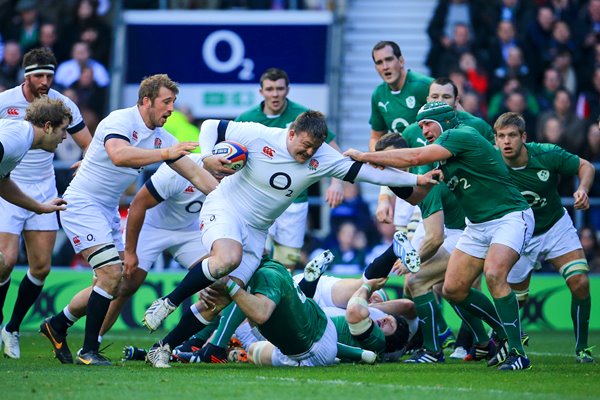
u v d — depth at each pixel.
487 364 29.19
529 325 49.22
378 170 26.80
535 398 20.91
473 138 27.36
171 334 27.42
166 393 21.08
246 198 27.33
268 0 66.38
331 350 28.50
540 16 61.47
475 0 63.53
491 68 60.69
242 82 64.62
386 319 30.39
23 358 30.80
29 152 31.31
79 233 28.38
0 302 32.47
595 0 63.06
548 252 32.41
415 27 67.44
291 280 27.42
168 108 28.09
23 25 63.22
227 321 29.44
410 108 37.56
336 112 63.59
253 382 23.23
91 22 63.47
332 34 64.25
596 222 54.09
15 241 31.05
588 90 61.38
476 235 28.36
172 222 31.61
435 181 26.70
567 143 56.44
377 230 54.28
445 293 29.36
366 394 21.05
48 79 31.58
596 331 48.56
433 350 30.72
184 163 27.73
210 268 26.08
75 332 47.09
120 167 28.47
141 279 31.53
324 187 57.88
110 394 20.89
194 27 64.81
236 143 26.47
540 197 31.70
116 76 63.41
